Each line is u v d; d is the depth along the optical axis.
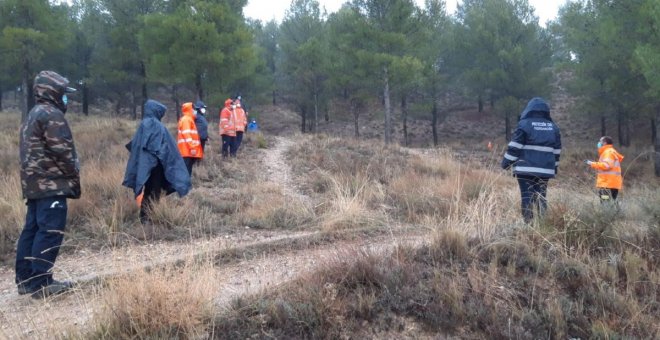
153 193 6.62
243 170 11.79
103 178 8.32
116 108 32.44
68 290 4.04
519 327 3.53
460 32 28.42
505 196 7.29
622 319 3.81
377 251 4.63
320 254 5.07
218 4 20.06
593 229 4.95
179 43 19.45
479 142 30.88
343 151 15.70
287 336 3.27
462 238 4.69
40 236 4.05
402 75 21.11
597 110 21.59
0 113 27.48
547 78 26.45
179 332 3.15
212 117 26.86
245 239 5.91
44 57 23.77
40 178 4.05
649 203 5.96
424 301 3.76
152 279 3.39
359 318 3.56
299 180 11.22
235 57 19.81
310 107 30.77
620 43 16.91
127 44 25.08
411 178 9.95
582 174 14.89
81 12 27.75
